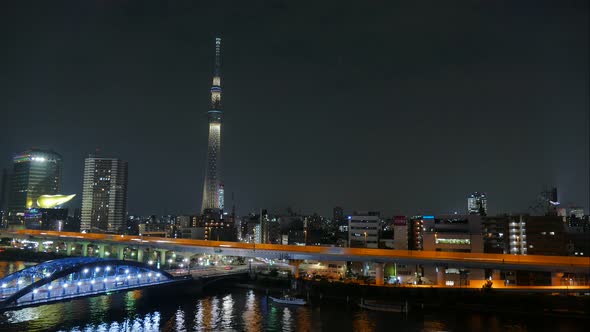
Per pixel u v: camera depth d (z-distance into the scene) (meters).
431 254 188.12
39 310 152.88
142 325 137.88
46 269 133.75
